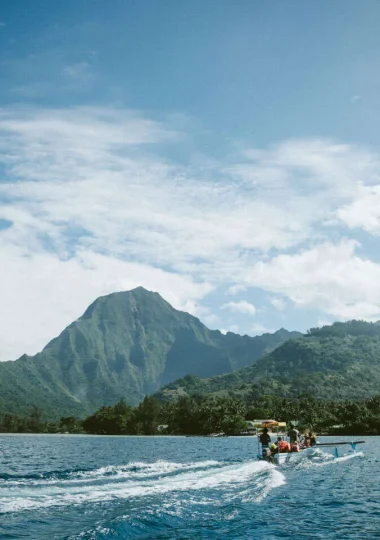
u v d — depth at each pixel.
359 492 35.59
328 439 159.12
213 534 23.78
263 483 37.97
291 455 52.00
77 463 63.12
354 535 23.77
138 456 77.25
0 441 180.75
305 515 27.84
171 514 27.17
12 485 35.38
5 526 24.17
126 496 31.89
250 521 26.30
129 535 23.14
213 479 39.69
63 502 29.77
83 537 22.16
